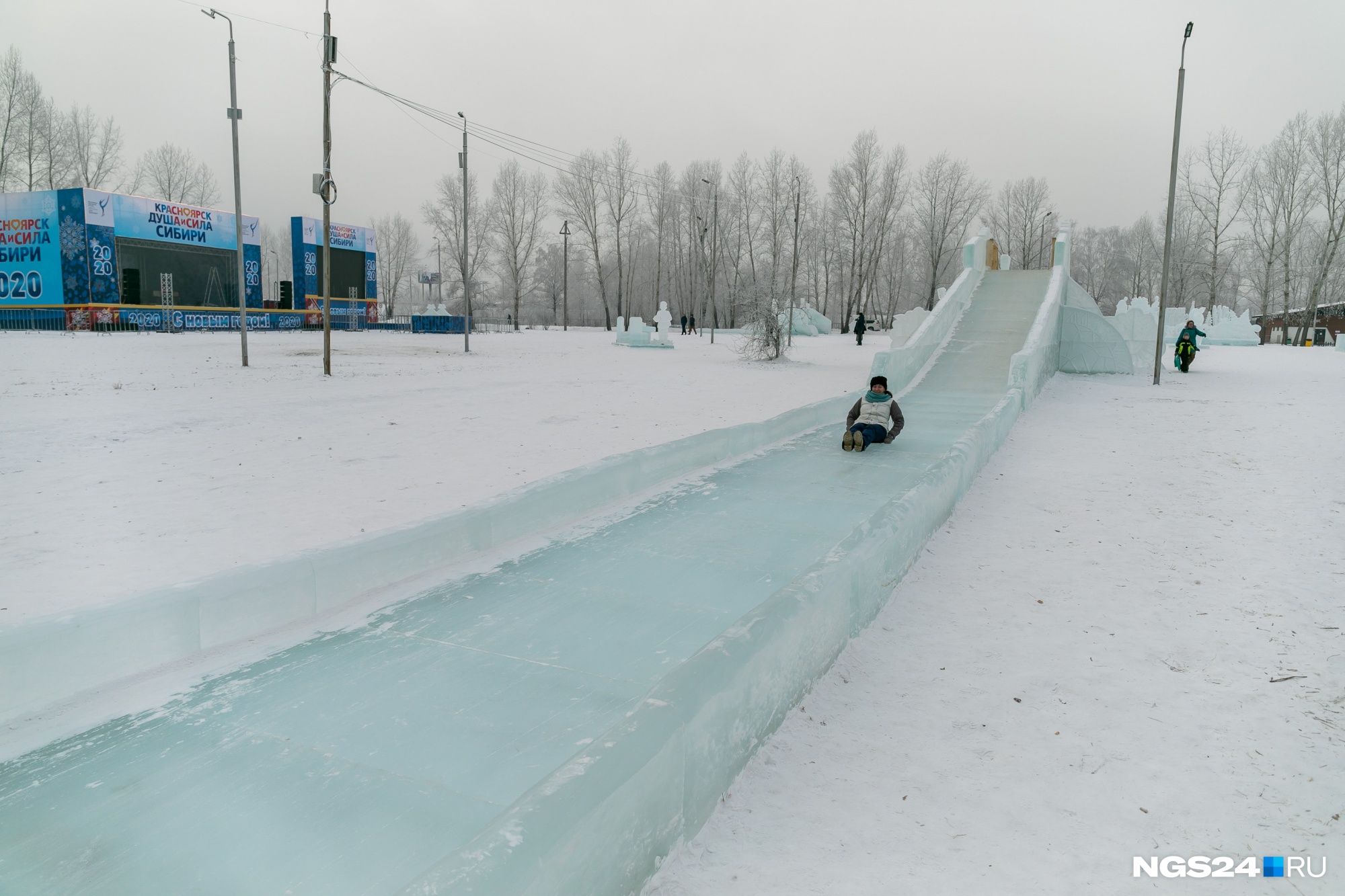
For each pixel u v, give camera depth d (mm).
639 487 8570
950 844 3088
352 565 5410
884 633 5184
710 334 57656
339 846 2957
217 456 10820
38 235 40438
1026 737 3875
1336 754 3650
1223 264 65062
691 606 5371
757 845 3123
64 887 2744
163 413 14070
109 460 10430
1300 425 13031
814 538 6938
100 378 19531
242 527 7422
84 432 12273
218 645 4660
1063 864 2957
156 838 3002
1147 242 83500
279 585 4953
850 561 4945
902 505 6336
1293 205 54562
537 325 91812
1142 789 3432
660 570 6074
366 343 37625
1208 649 4801
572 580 5840
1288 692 4254
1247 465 9961
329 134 21453
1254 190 58125
